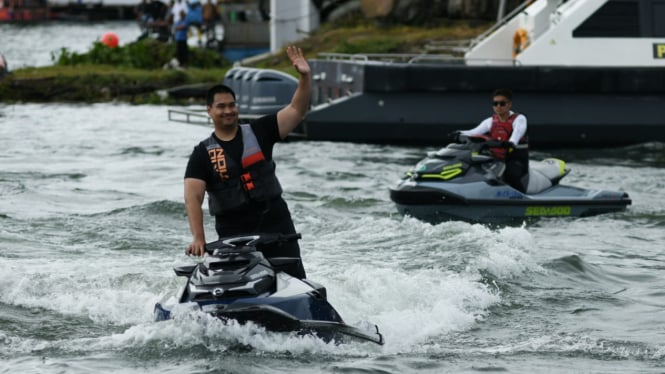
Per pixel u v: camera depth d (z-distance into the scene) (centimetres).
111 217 3678
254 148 2159
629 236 3531
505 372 1958
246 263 2045
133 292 2570
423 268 2850
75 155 5625
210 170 2150
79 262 2914
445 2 9900
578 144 5853
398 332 2231
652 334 2280
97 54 10994
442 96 5812
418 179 3888
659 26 5903
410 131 5866
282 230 2183
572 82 5731
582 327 2341
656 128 5806
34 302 2469
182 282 2656
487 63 6344
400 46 8962
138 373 1886
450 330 2286
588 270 2938
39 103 8938
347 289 2556
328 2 10612
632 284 2805
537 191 3928
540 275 2845
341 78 6191
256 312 1989
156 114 8031
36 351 2061
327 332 2038
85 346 2072
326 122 5919
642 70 5747
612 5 5872
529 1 6334
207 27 12250
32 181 4609
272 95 6138
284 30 10588
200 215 2119
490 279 2745
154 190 4425
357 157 5472
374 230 3453
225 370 1880
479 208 3841
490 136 3950
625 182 4725
